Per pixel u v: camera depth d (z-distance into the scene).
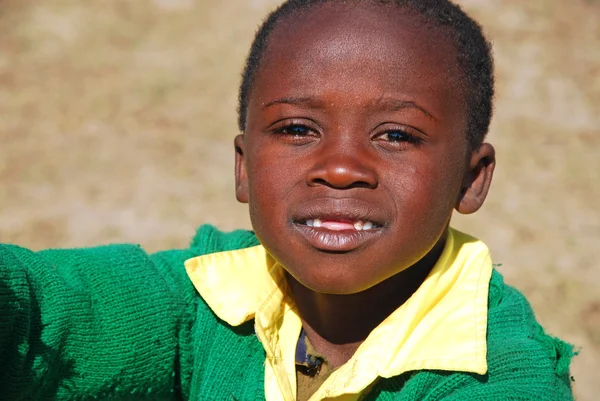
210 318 2.91
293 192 2.53
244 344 2.86
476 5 12.42
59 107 10.23
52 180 8.73
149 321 2.79
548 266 7.18
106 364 2.71
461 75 2.61
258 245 3.10
